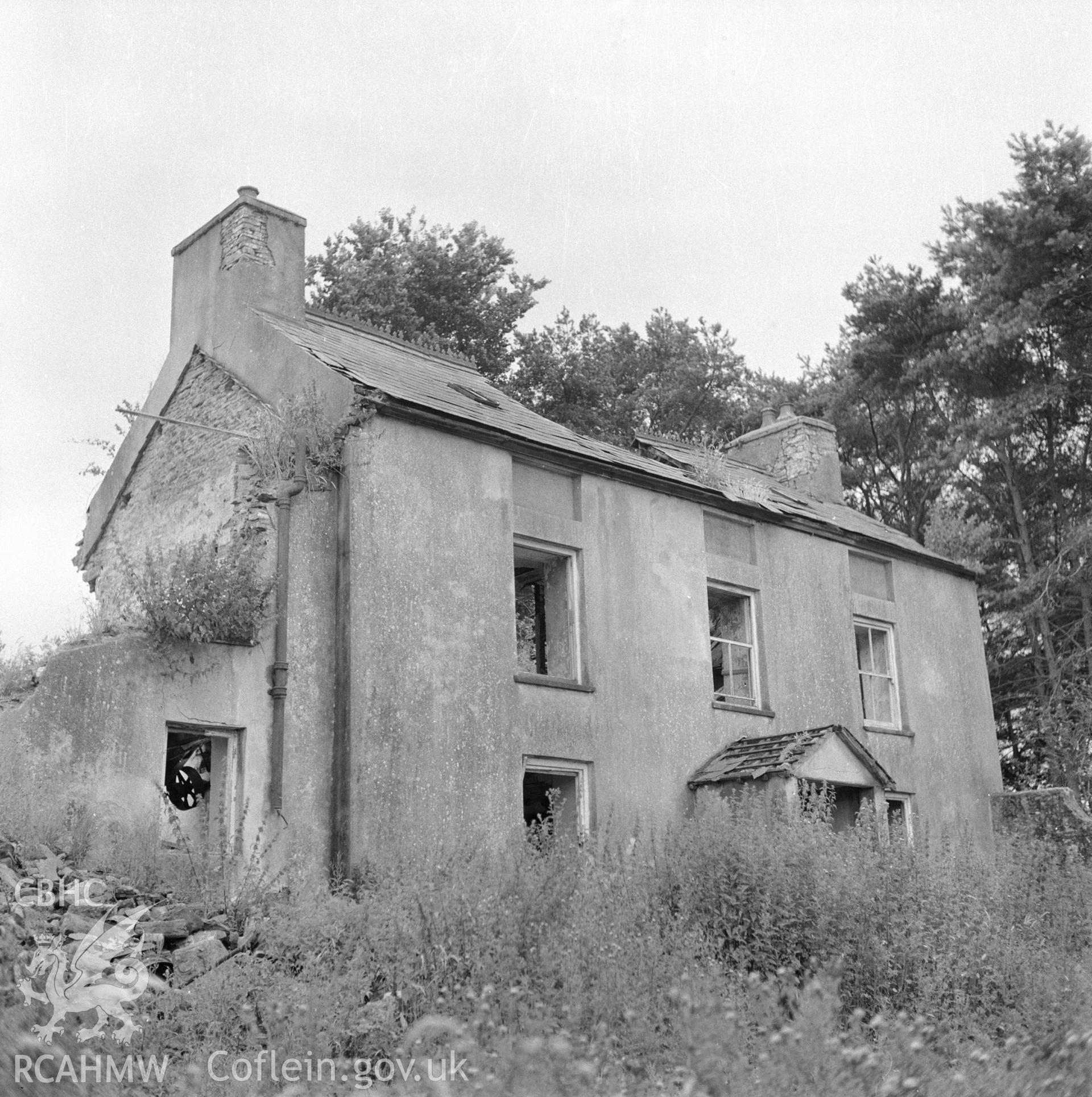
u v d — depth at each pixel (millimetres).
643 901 9141
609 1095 6070
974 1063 7039
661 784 15055
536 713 13969
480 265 32031
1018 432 27234
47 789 10672
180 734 12828
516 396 31359
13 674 11297
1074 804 18953
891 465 31688
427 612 13227
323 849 12180
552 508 15164
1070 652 27125
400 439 13523
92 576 16562
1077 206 25828
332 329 16922
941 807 18859
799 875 9562
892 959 9039
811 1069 6273
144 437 16266
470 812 12961
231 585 12133
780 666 17203
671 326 36344
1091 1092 6734
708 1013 6664
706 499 16906
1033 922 10578
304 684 12539
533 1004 7172
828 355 34031
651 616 15672
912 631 19688
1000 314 26609
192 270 16344
